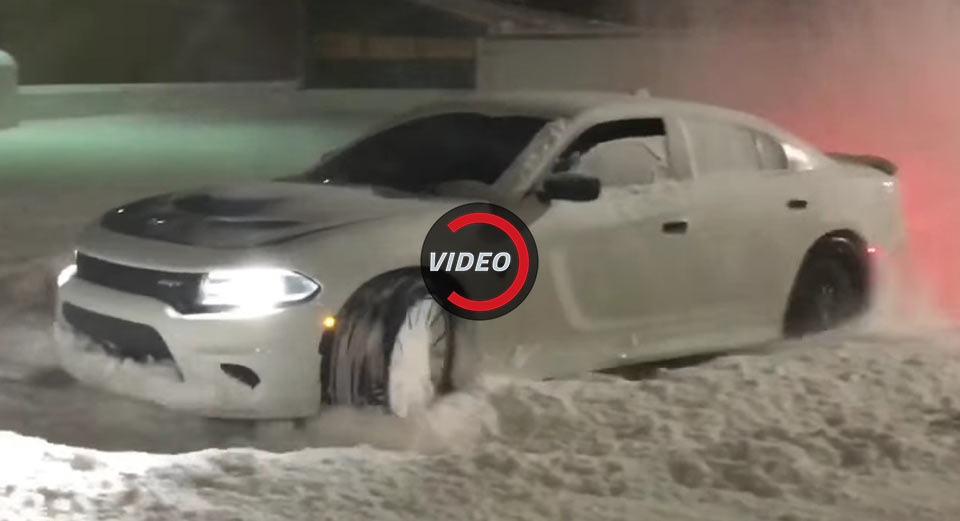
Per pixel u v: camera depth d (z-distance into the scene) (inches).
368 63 1163.3
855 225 321.7
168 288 231.5
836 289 323.0
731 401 257.3
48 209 510.6
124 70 1130.7
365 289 235.0
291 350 225.9
